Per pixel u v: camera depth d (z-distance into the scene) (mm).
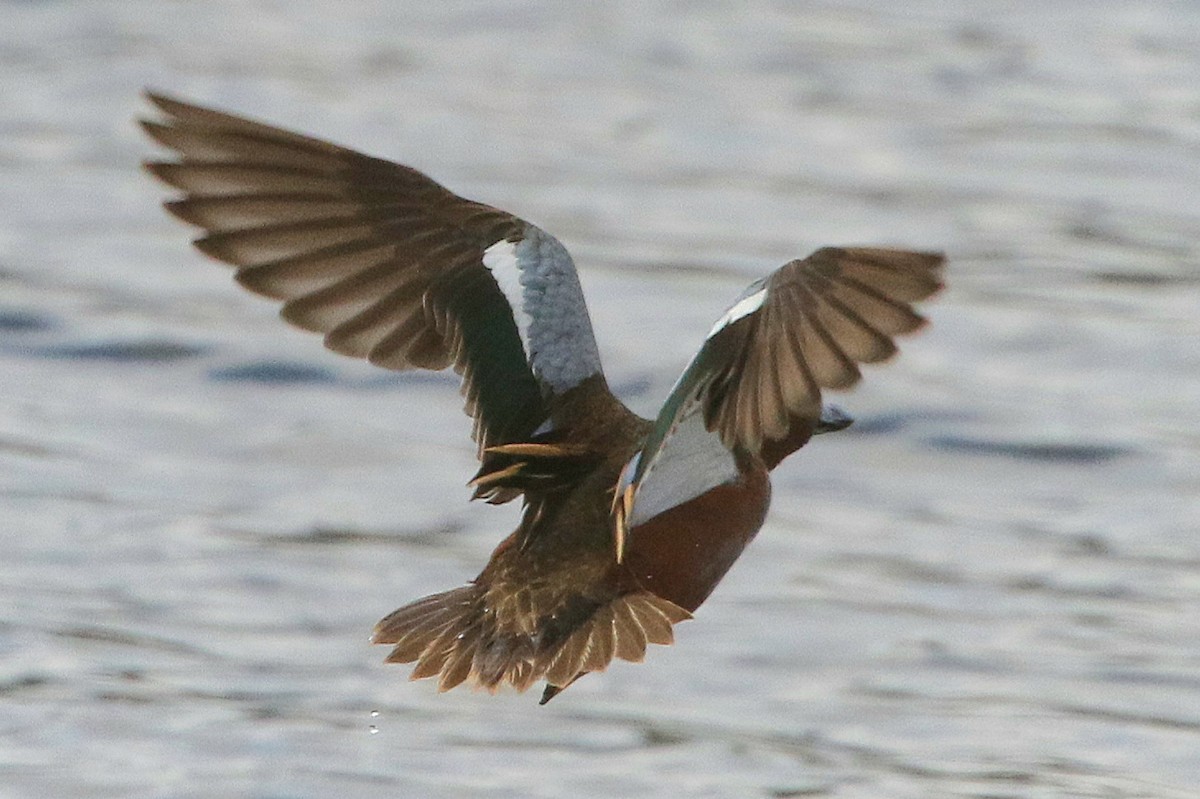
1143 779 10492
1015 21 29703
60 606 12422
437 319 6996
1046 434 16156
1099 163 23438
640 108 25625
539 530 7211
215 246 6793
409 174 7051
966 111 25500
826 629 12484
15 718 10773
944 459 15828
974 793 10211
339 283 6945
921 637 12367
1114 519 14609
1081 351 18031
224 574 13031
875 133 24594
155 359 17312
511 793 10031
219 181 6793
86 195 21688
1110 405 16844
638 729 11047
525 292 7094
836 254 5879
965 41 28641
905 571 13531
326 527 14000
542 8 30219
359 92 26031
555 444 7066
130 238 20484
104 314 18219
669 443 7102
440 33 29078
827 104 25828
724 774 10406
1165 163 23438
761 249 20344
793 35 28922
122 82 25875
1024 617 12750
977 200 22188
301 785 10062
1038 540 14188
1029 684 11695
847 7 30469
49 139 23578
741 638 12367
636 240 20531
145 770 10219
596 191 22266
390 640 7148
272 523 14000
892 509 14836
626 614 6969
